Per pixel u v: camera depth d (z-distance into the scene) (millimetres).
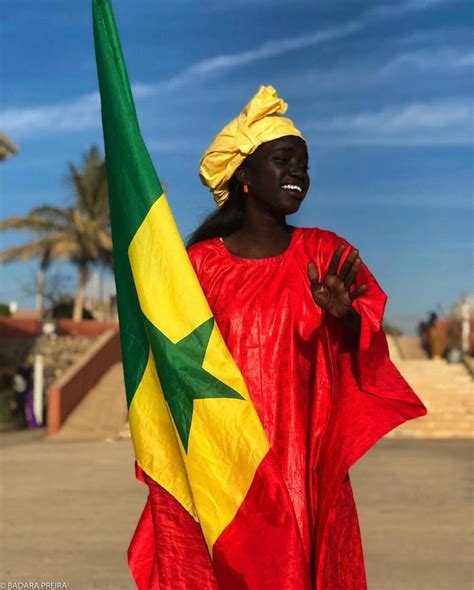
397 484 12781
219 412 3578
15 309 46906
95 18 3836
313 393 3713
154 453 3730
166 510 3703
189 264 3705
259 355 3721
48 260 44531
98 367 26594
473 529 9305
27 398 26391
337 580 3539
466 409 24062
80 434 22516
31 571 7496
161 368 3648
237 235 3934
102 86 3832
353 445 3498
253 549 3477
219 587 3576
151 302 3674
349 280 3426
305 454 3693
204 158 3951
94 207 45781
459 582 7117
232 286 3789
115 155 3799
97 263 45031
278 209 3814
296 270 3777
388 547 8414
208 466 3576
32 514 10312
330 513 3496
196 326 3639
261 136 3807
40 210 44375
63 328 38062
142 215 3736
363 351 3449
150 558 3863
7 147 29625
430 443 20172
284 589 3383
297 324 3729
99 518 10070
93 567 7652
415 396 3531
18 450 18266
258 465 3529
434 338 33094
